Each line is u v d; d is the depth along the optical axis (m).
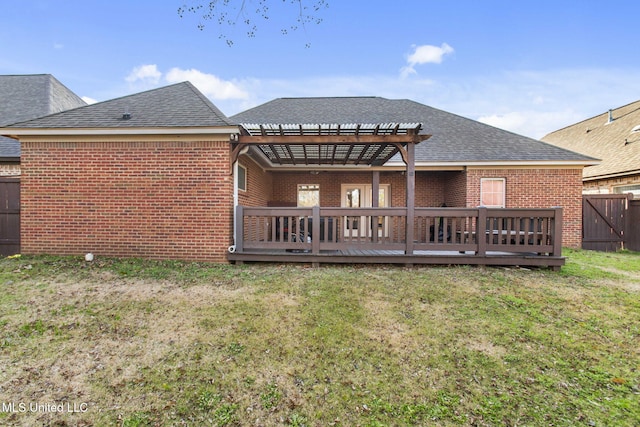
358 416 2.35
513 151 10.41
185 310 4.11
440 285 5.18
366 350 3.23
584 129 16.77
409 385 2.69
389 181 12.20
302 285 5.12
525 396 2.55
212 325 3.72
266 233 6.53
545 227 6.31
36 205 6.67
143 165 6.60
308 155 9.28
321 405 2.46
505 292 4.89
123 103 7.27
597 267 6.72
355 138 6.48
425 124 11.95
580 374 2.85
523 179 10.14
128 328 3.62
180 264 6.30
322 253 6.47
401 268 6.27
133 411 2.37
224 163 6.53
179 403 2.46
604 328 3.73
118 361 2.99
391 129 6.38
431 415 2.35
